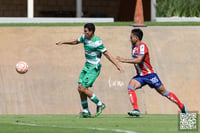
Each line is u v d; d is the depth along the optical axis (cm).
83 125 3011
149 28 5844
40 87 4838
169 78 5019
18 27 5744
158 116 3841
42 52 5306
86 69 3603
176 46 5494
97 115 3638
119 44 5484
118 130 2755
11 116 3941
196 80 4994
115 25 5944
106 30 5725
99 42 3559
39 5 8250
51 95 4750
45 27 5772
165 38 5638
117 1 8394
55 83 4888
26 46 5391
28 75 4972
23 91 4784
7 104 4638
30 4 7169
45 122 3200
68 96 4744
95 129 2795
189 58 5291
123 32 5706
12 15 8225
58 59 5206
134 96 3553
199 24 6147
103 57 5222
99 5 8450
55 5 8325
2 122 3198
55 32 5662
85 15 8238
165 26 5922
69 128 2844
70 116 3894
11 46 5384
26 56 5244
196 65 5191
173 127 2931
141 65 3547
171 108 4638
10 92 4769
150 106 4641
